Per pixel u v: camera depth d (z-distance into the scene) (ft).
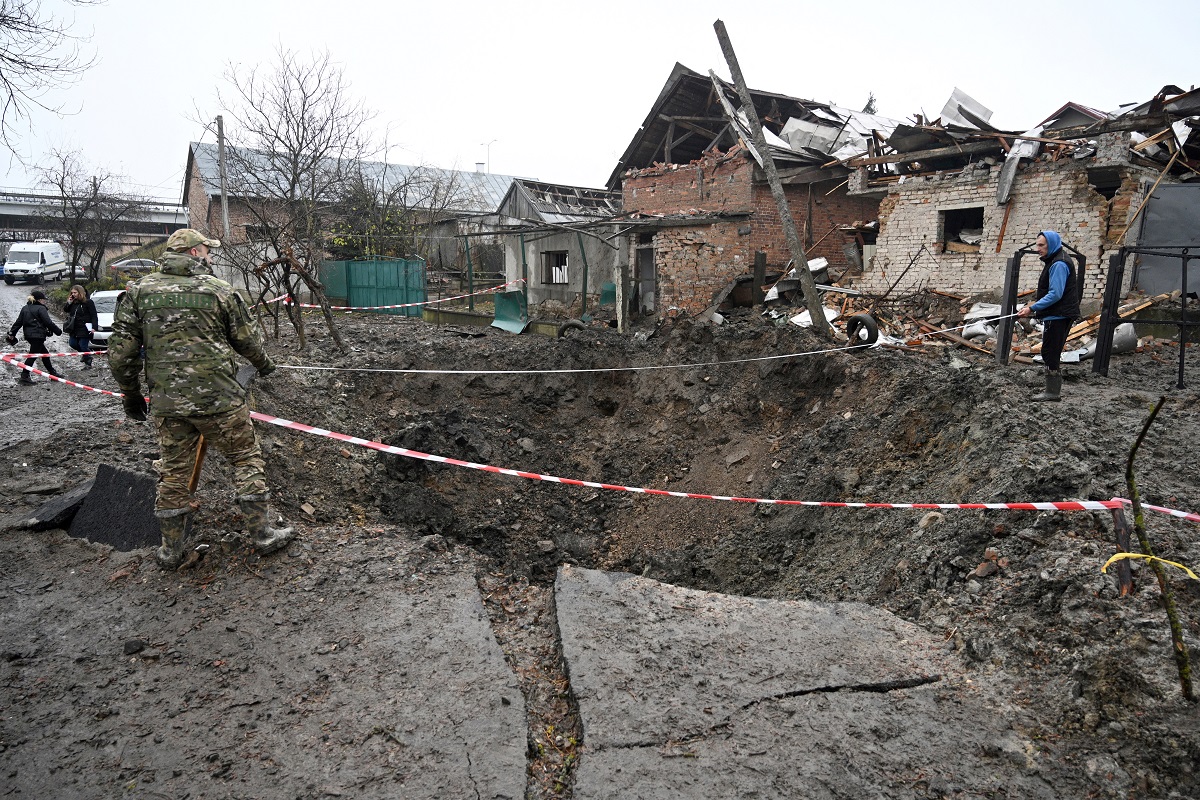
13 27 27.55
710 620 11.57
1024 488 14.64
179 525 13.03
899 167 48.88
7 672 10.49
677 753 8.63
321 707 9.59
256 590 12.50
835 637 11.16
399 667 10.37
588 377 35.19
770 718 9.25
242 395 12.92
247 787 8.25
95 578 13.33
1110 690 9.19
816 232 53.21
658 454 30.83
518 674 10.45
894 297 44.32
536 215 69.05
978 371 22.17
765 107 58.49
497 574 13.65
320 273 70.23
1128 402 22.13
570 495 29.09
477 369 35.60
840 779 8.25
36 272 114.32
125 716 9.53
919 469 19.77
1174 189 36.24
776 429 28.22
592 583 12.59
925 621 11.82
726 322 47.65
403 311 65.26
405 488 25.07
